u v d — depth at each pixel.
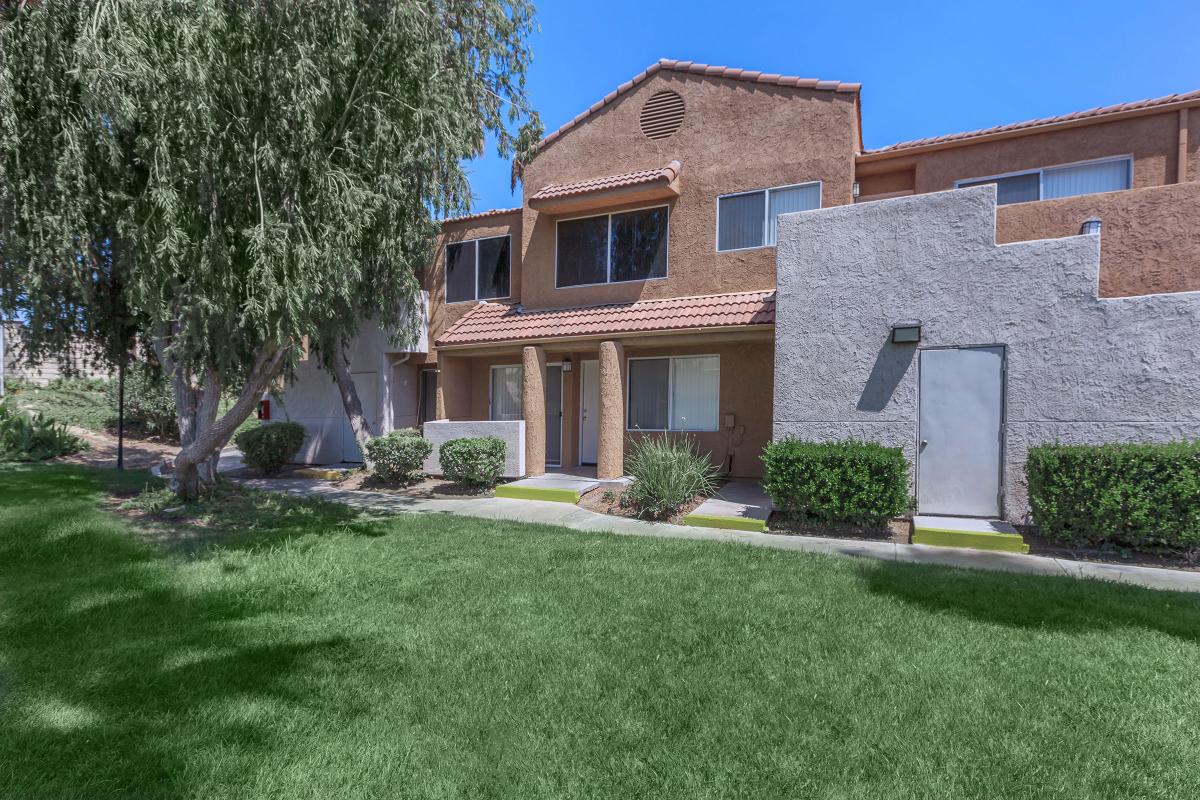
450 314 15.27
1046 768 2.79
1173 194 7.57
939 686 3.53
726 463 11.88
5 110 6.34
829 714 3.23
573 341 11.88
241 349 8.45
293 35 6.19
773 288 11.12
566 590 5.23
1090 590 5.25
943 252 8.05
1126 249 7.79
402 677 3.64
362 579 5.56
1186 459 6.31
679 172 11.94
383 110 6.97
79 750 2.88
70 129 6.43
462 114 8.09
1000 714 3.23
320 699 3.39
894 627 4.37
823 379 8.66
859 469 7.59
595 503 10.09
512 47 10.55
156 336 8.64
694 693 3.44
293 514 8.73
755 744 2.96
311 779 2.70
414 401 15.80
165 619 4.54
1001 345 7.78
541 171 13.52
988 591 5.18
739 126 11.58
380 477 12.50
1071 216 8.13
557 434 14.15
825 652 3.97
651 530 8.16
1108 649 4.00
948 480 8.03
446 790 2.62
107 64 5.62
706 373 12.28
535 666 3.78
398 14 6.64
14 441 14.27
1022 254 7.66
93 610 4.68
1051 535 7.00
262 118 6.50
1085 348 7.35
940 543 7.23
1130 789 2.66
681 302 11.62
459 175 8.55
